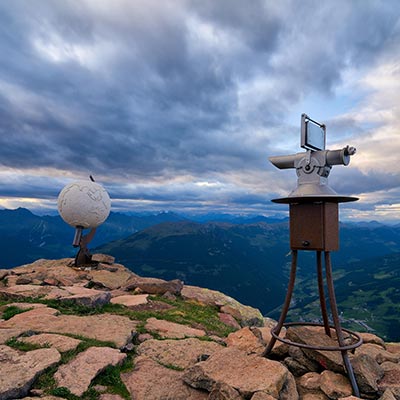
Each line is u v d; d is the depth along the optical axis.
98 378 1.77
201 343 2.34
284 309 2.00
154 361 2.06
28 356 1.85
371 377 1.76
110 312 3.14
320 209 1.84
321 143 2.09
